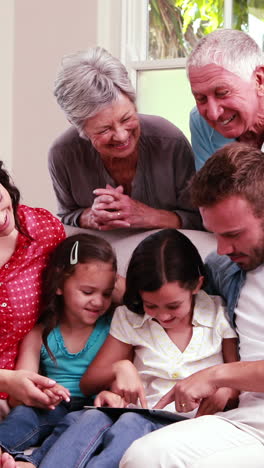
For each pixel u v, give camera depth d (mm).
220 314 1909
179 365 1888
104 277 2008
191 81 2125
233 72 2062
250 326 1789
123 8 3027
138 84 3061
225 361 1901
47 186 3152
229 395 1761
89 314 2014
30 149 3174
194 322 1923
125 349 1979
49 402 1839
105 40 3047
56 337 2062
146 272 1859
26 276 2031
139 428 1707
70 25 3076
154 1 3078
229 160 1699
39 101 3152
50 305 2025
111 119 2195
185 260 1884
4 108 3178
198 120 2348
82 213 2494
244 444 1548
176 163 2412
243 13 2939
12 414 1867
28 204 3182
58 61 3109
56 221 2152
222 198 1673
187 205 2426
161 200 2467
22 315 1999
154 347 1929
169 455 1497
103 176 2465
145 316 1960
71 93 2199
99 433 1707
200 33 3018
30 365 2002
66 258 2018
